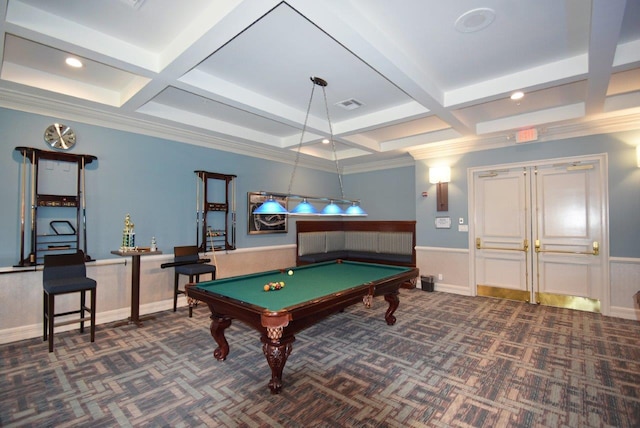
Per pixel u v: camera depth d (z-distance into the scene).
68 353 3.13
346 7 2.14
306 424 2.07
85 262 3.84
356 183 7.65
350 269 4.16
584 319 4.16
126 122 4.18
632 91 3.66
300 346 3.33
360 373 2.75
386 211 7.17
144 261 4.43
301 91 3.71
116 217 4.16
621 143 4.24
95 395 2.40
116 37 2.63
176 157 4.79
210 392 2.45
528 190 4.98
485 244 5.38
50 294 3.14
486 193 5.36
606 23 2.12
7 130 3.42
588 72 2.86
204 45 2.45
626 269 4.20
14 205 3.45
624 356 3.06
